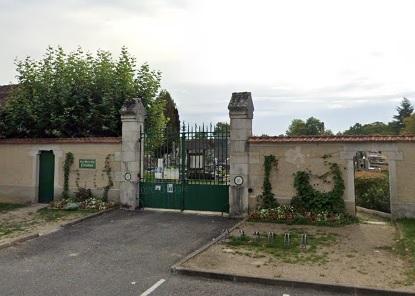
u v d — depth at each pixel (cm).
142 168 1322
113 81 1584
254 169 1162
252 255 743
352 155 1077
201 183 1241
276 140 1136
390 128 9469
